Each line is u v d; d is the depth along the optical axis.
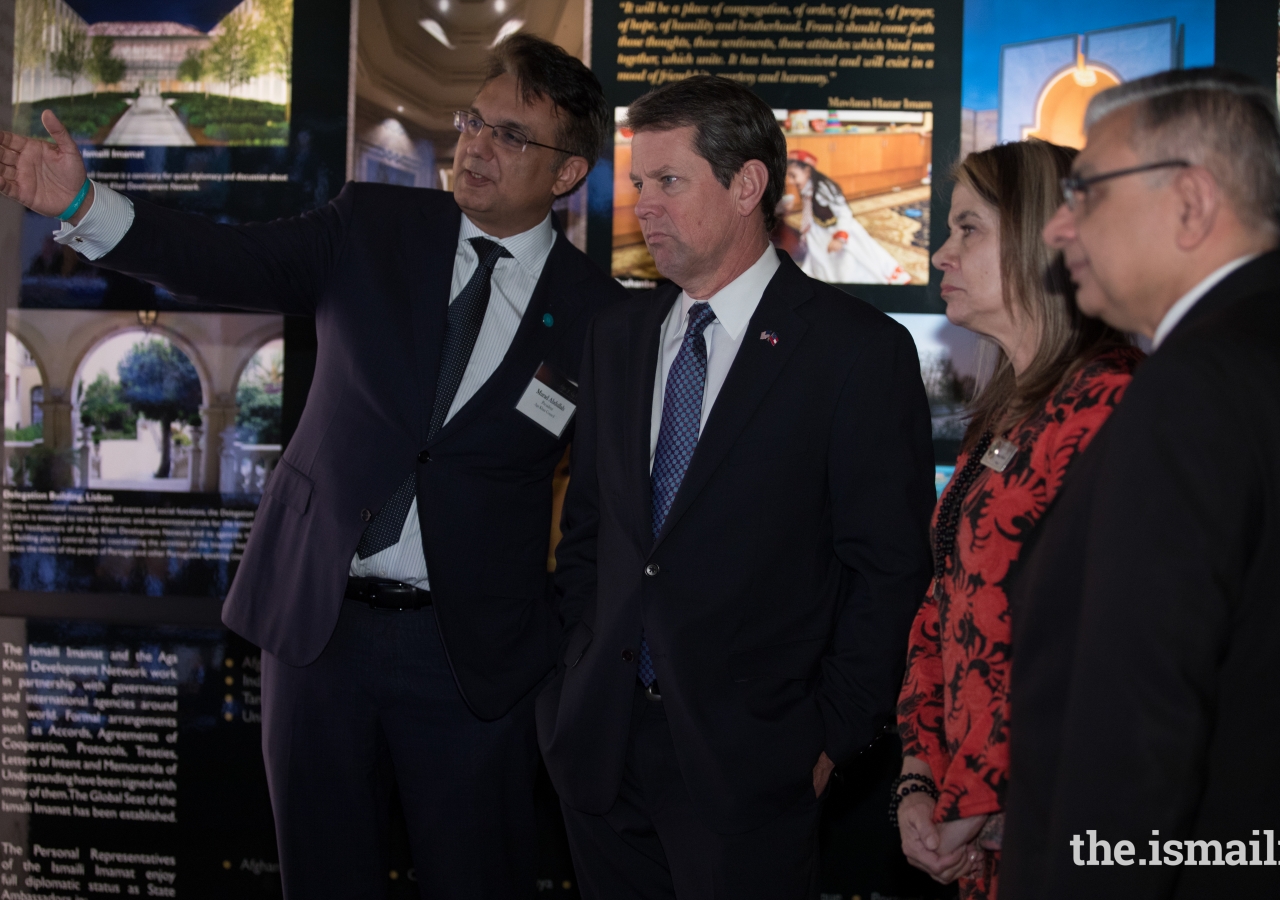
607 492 1.77
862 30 2.67
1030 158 1.34
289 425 2.75
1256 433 0.81
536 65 1.99
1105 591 0.84
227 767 2.73
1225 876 0.84
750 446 1.66
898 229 2.65
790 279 1.77
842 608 1.71
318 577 1.93
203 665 2.74
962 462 1.45
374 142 2.72
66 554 2.76
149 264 1.80
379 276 2.03
